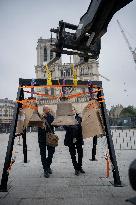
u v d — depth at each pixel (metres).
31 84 4.68
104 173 5.52
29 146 13.00
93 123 4.41
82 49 4.16
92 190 4.10
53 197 3.74
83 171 5.59
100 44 4.34
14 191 4.12
